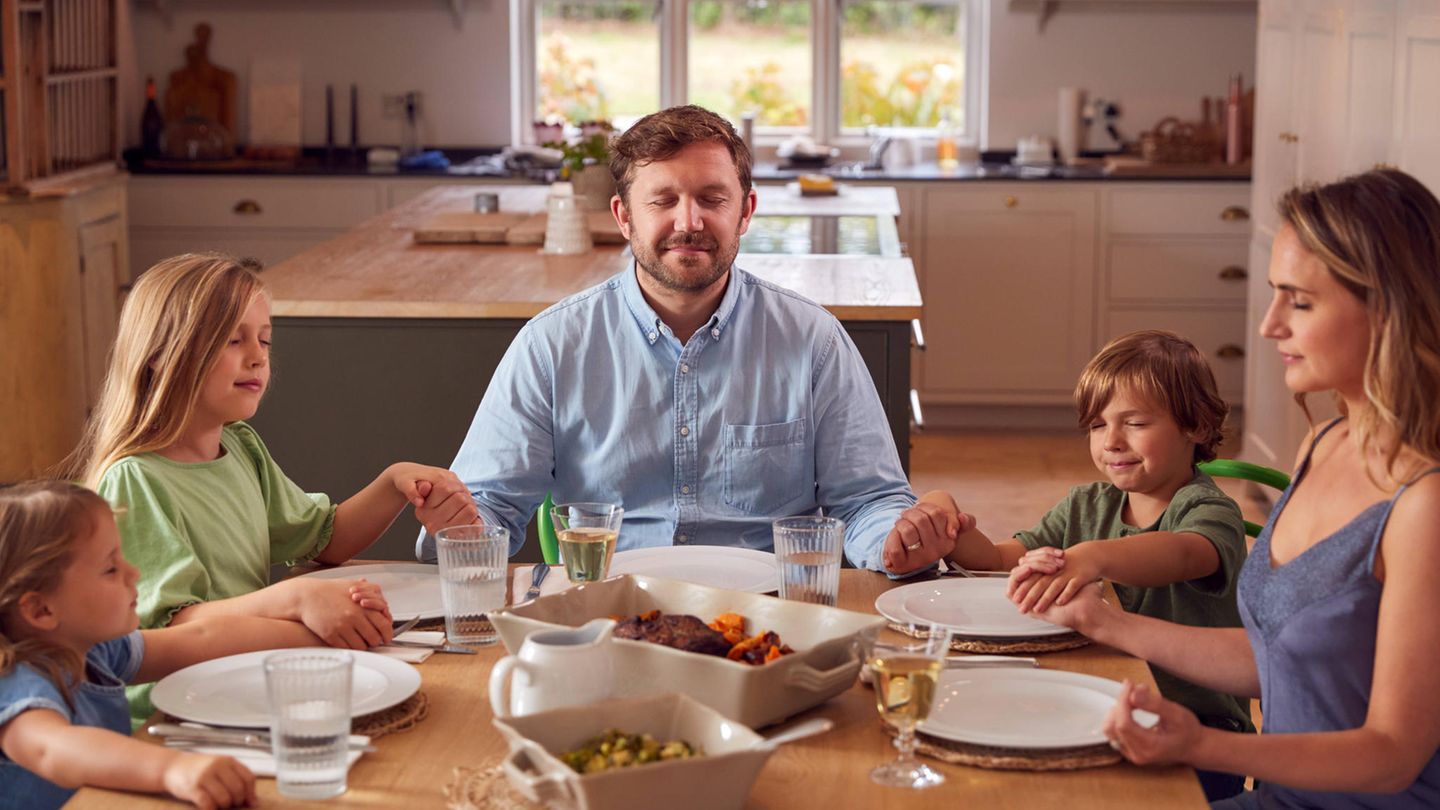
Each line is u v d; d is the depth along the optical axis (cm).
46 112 464
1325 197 135
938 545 178
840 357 215
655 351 212
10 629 136
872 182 570
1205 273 570
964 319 579
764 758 111
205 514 177
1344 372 136
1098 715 132
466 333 309
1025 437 579
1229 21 601
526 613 140
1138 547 167
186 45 612
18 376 452
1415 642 128
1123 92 609
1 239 444
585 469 215
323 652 132
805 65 634
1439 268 131
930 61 630
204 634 150
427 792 120
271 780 122
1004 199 569
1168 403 194
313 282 330
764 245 391
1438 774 137
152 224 577
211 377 178
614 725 117
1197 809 116
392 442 315
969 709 133
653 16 633
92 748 121
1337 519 141
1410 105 331
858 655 136
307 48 614
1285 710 142
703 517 213
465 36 614
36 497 139
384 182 573
